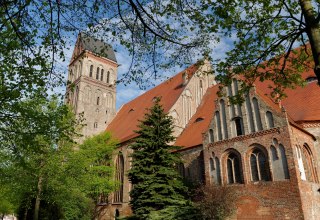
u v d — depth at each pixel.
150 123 26.08
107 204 42.19
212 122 26.27
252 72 12.96
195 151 31.44
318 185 21.95
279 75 13.03
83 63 58.19
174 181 23.45
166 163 24.08
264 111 22.69
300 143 22.16
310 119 24.48
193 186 26.69
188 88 42.66
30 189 23.19
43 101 16.19
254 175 22.19
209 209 20.33
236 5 10.77
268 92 30.09
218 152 24.97
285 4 10.80
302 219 18.64
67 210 33.81
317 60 8.41
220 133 25.48
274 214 20.05
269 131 21.92
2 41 9.70
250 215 21.30
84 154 29.84
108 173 38.69
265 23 11.83
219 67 12.89
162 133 25.23
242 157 23.06
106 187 36.84
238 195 22.38
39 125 13.03
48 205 31.28
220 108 26.05
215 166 24.95
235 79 25.44
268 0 11.17
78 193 31.56
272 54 12.54
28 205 25.08
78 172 25.69
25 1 8.48
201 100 43.59
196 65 13.16
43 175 24.02
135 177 24.16
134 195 23.81
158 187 22.42
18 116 12.51
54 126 13.99
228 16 11.16
